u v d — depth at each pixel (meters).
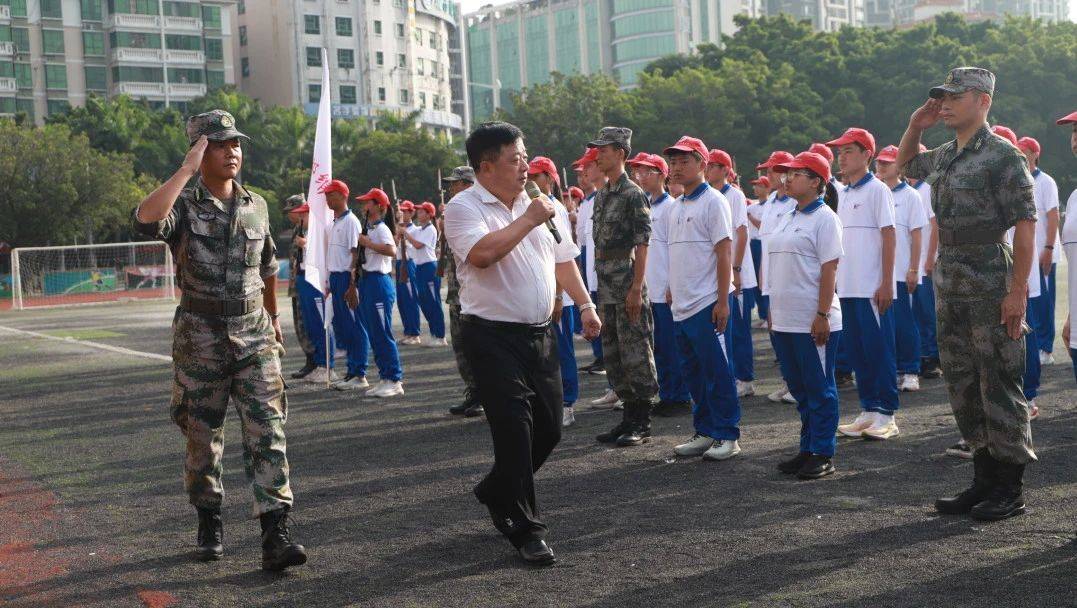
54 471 6.89
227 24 75.00
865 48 51.94
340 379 11.40
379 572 4.47
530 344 4.68
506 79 142.75
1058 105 49.16
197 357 4.70
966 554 4.40
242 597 4.21
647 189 8.21
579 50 131.12
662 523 5.06
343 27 82.31
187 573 4.55
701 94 47.88
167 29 72.38
